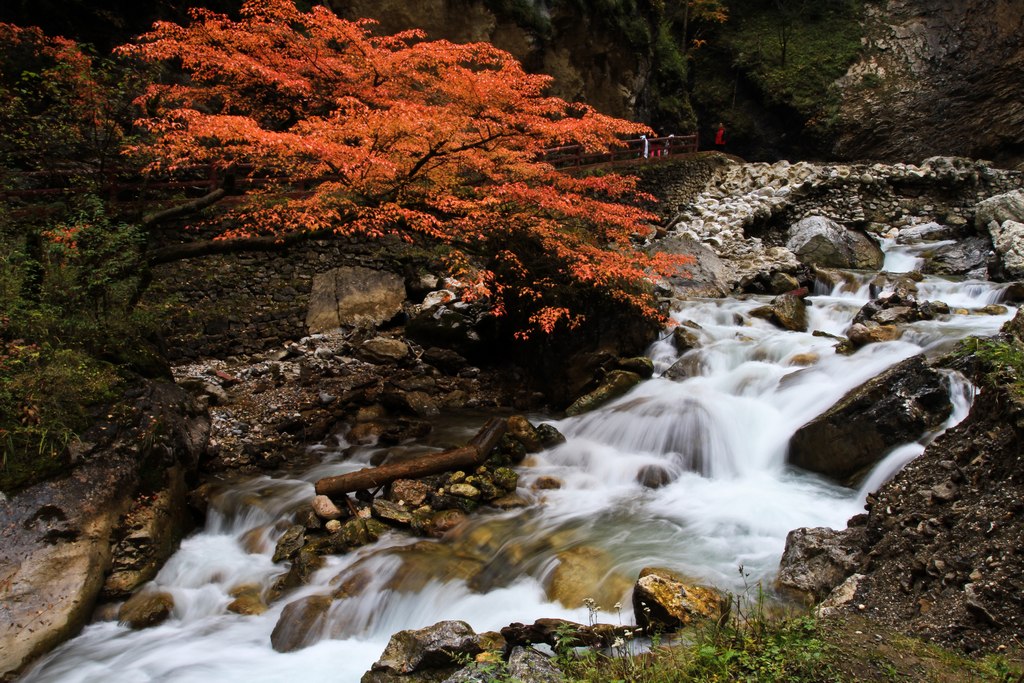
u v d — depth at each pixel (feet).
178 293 36.99
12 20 39.86
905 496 15.70
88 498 19.45
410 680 14.02
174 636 17.70
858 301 39.60
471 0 64.54
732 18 105.19
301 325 38.58
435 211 32.04
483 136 30.30
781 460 23.15
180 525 22.26
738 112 101.55
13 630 16.44
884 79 93.40
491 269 33.17
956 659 11.39
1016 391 14.74
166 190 40.42
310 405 31.27
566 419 29.37
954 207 59.98
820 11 101.40
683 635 13.66
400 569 18.76
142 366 25.29
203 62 32.27
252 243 28.53
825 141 94.12
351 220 30.66
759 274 44.09
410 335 37.73
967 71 88.74
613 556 18.37
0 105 31.50
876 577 14.20
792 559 16.16
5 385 19.94
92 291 25.49
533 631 14.74
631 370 31.27
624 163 65.05
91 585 18.42
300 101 35.86
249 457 26.81
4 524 17.74
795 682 10.82
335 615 17.48
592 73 77.30
